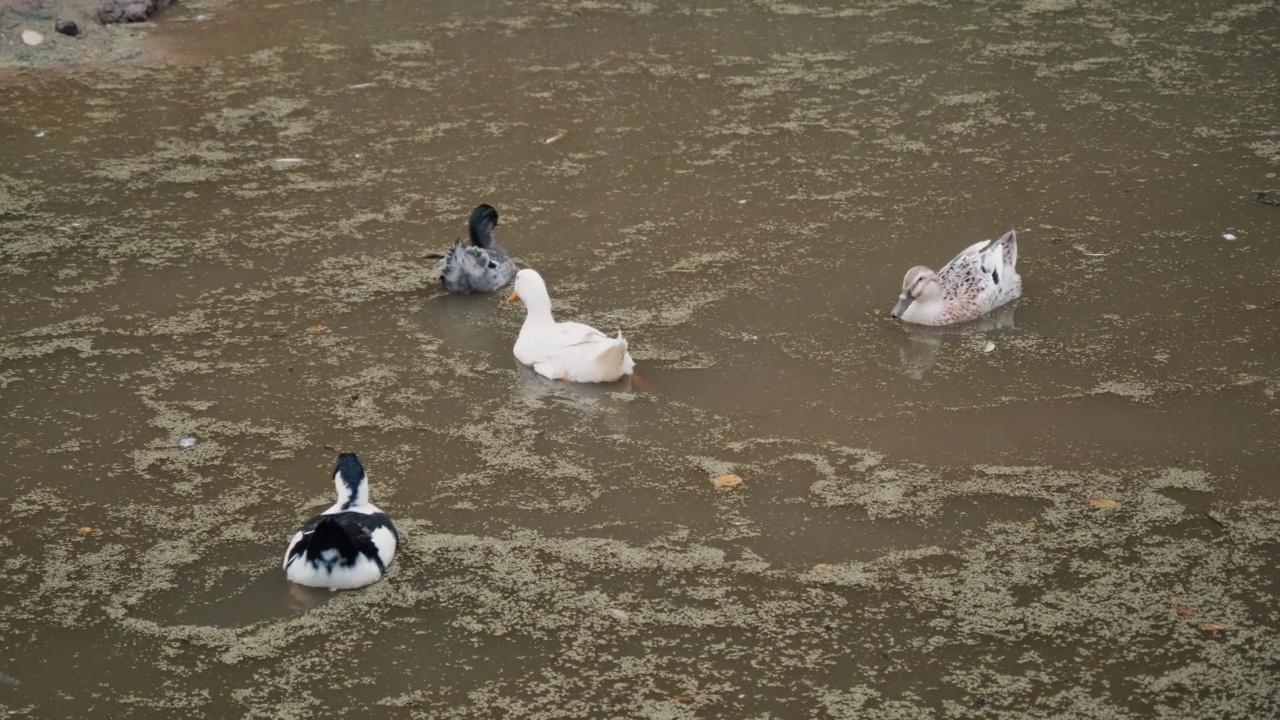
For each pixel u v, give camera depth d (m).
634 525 5.88
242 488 6.16
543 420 6.75
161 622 5.26
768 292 8.10
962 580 5.47
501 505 6.03
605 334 7.58
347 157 10.19
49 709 4.80
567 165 10.05
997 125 10.71
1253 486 6.06
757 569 5.57
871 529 5.83
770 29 13.23
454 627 5.23
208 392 7.00
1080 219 9.00
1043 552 5.64
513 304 8.09
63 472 6.27
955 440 6.50
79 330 7.62
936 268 8.32
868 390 6.99
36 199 9.41
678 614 5.30
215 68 12.07
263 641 5.15
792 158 10.13
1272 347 7.28
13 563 5.62
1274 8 13.63
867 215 9.15
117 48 12.46
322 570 5.39
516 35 13.06
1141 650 5.04
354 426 6.68
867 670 4.97
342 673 4.98
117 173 9.87
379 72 12.00
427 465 6.35
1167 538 5.71
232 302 7.99
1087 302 7.90
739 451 6.44
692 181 9.75
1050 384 7.01
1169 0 14.00
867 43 12.76
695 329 7.66
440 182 9.75
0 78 11.74
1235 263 8.29
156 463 6.35
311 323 7.77
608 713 4.77
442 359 7.39
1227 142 10.25
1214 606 5.27
